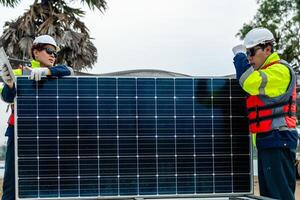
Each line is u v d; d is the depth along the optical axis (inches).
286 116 207.2
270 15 1076.5
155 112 213.6
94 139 209.6
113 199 209.8
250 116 213.0
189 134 215.5
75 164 208.2
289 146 205.9
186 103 215.8
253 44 209.6
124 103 211.9
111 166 210.1
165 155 213.5
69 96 209.0
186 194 213.9
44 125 207.2
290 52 1059.9
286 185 205.8
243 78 201.0
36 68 206.5
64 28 742.5
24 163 205.5
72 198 207.0
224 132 217.8
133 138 211.9
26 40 735.7
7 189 222.4
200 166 215.5
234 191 217.3
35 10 748.0
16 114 205.8
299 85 519.8
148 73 259.9
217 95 217.8
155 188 212.4
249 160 218.7
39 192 205.9
